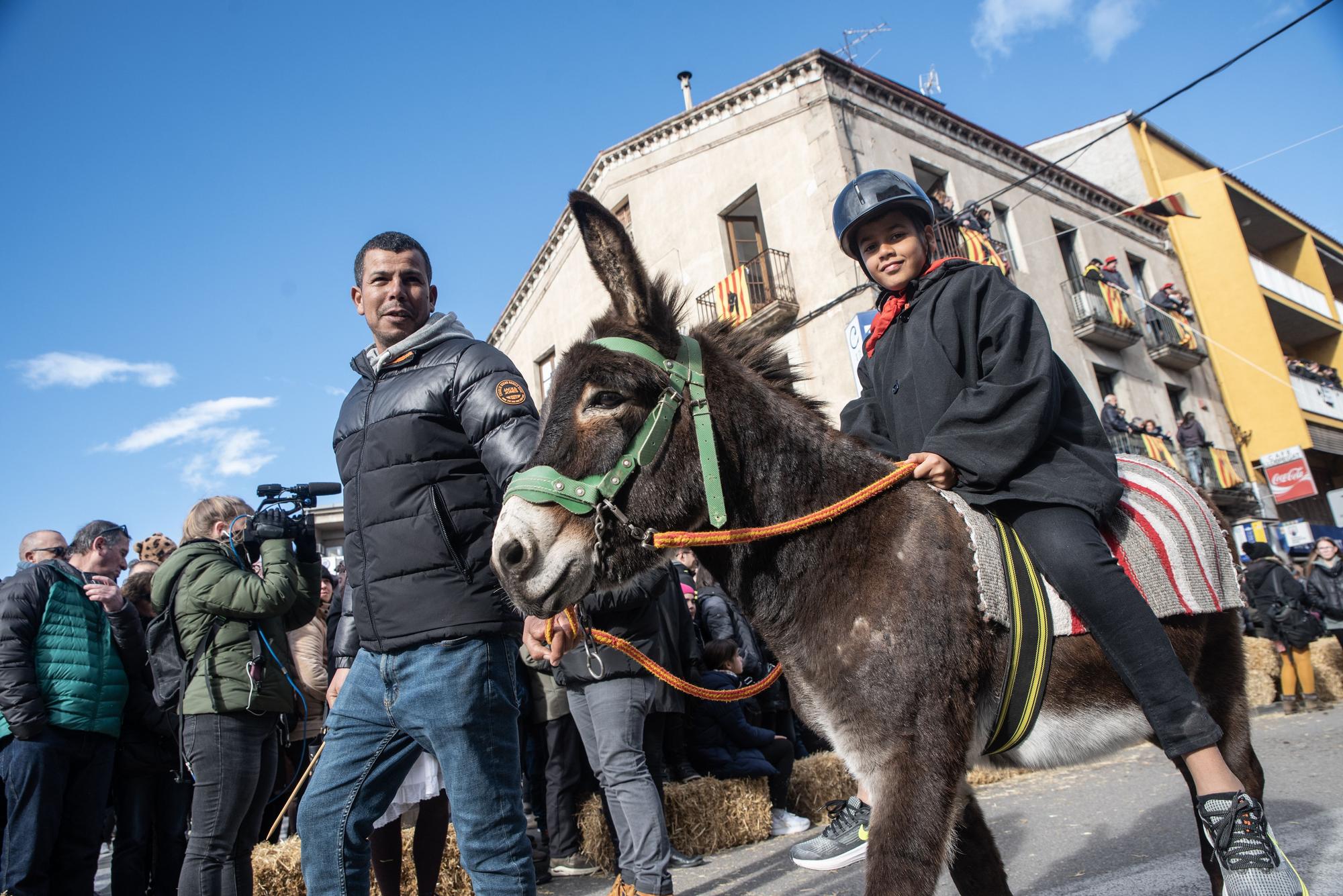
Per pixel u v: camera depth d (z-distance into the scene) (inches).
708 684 211.6
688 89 661.9
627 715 141.5
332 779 92.5
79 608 154.1
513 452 89.3
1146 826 177.5
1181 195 880.9
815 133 546.3
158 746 164.6
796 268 543.5
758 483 81.7
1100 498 80.8
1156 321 769.6
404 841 169.3
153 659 146.6
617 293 82.9
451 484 92.6
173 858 165.0
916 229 101.5
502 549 74.2
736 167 590.9
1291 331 1010.7
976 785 258.1
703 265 597.3
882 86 576.7
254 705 125.1
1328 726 298.0
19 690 137.5
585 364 79.0
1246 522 724.0
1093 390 669.9
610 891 163.2
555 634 88.5
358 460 96.7
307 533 139.9
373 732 93.7
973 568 76.4
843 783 239.1
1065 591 77.9
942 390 89.1
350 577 96.0
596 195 700.7
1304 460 783.1
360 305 111.6
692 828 191.3
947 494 81.7
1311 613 360.5
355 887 91.5
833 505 78.8
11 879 135.0
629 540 77.6
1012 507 82.8
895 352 98.5
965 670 73.2
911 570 75.2
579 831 190.7
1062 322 659.4
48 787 139.6
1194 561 89.1
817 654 76.9
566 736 191.0
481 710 88.7
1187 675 82.8
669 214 629.9
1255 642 386.3
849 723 74.2
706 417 79.8
